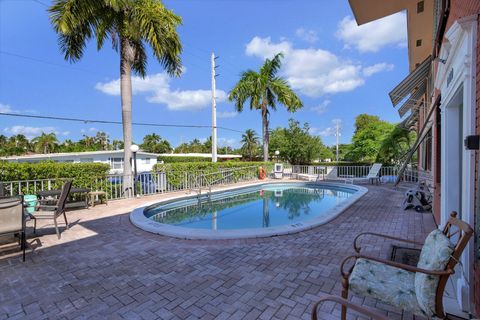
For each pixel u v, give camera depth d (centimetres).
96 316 229
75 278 302
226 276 304
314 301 249
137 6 840
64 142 6016
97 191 770
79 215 630
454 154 365
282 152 2173
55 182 715
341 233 467
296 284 282
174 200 897
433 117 551
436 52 463
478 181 202
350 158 2253
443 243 172
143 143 6281
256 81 1638
